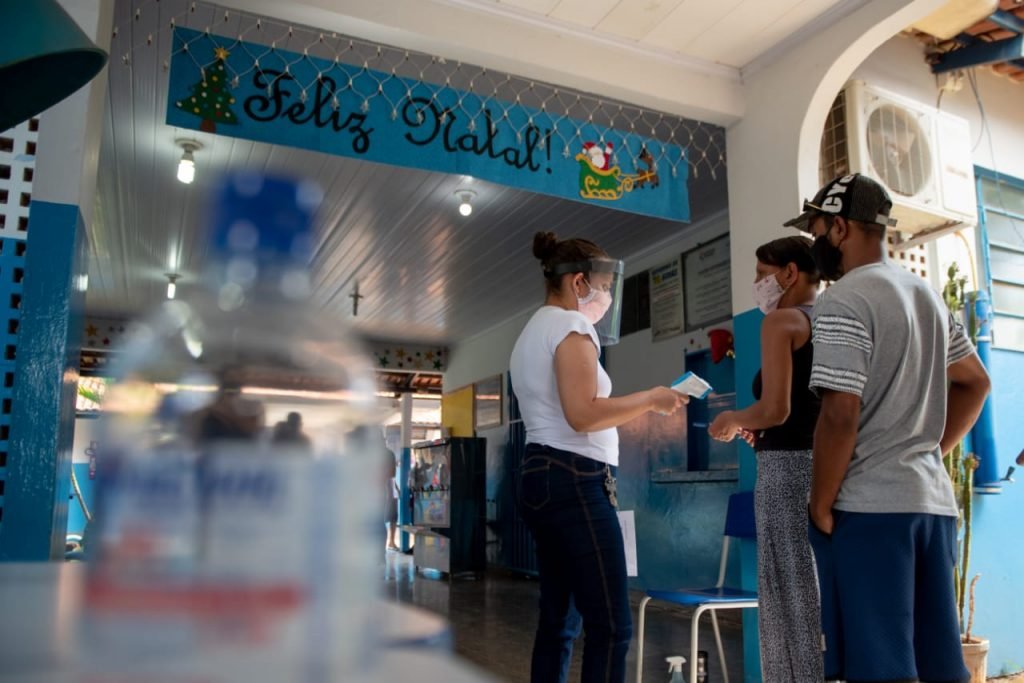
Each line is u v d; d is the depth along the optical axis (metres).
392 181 5.89
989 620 3.98
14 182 2.32
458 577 9.10
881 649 1.65
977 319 4.14
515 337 10.25
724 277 6.55
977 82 4.81
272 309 0.63
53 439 2.20
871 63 4.26
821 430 1.77
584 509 1.92
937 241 4.41
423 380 13.20
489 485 10.62
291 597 0.48
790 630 2.10
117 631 0.44
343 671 0.46
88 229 2.55
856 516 1.74
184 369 0.56
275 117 3.27
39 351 2.23
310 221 0.69
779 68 4.06
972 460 3.79
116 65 4.21
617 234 7.16
